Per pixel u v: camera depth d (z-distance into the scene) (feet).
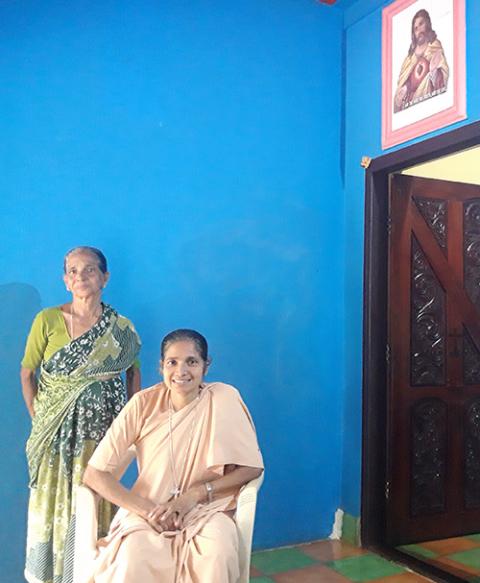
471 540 11.62
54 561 8.00
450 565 10.43
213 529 6.73
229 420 7.48
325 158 12.03
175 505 7.00
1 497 9.27
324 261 11.93
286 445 11.37
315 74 12.01
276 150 11.54
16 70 9.52
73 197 9.85
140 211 10.33
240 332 11.06
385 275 11.44
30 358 8.54
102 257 8.57
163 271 10.46
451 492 11.79
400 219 11.51
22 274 9.50
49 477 8.09
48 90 9.72
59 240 9.74
